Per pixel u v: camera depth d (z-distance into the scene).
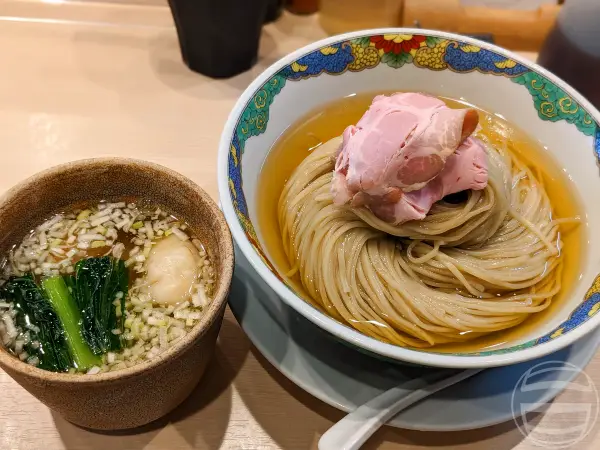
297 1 0.42
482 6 0.43
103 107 0.34
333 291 0.24
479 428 0.22
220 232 0.20
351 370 0.22
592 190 0.26
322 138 0.30
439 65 0.30
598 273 0.23
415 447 0.22
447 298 0.24
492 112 0.30
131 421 0.20
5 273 0.21
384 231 0.24
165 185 0.22
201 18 0.33
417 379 0.22
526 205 0.27
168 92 0.36
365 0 0.40
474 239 0.25
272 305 0.23
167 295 0.21
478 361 0.17
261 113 0.26
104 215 0.23
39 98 0.34
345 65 0.29
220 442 0.22
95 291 0.21
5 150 0.31
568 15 0.35
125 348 0.20
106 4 0.41
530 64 0.28
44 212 0.22
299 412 0.23
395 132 0.21
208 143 0.33
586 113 0.27
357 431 0.20
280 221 0.27
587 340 0.23
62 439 0.21
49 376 0.16
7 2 0.40
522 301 0.24
